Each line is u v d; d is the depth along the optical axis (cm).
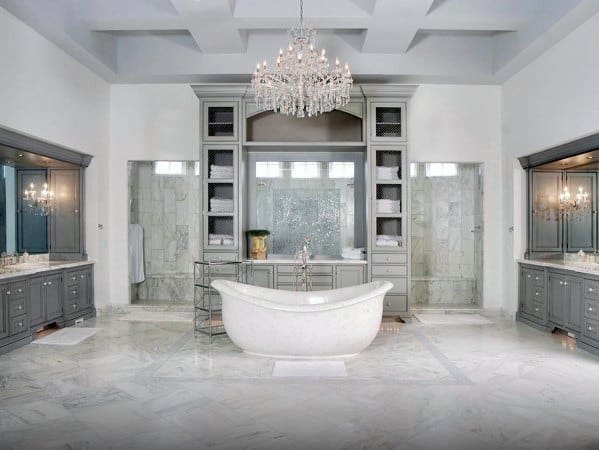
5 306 457
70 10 502
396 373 401
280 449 268
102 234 652
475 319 623
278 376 392
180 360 436
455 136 661
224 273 610
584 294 475
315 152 679
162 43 621
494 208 662
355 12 494
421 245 736
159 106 666
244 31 595
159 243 742
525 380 382
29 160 559
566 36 496
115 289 675
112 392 354
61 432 289
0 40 436
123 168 671
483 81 645
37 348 476
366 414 315
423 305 702
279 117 670
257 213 680
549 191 608
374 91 599
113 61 614
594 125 452
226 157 628
